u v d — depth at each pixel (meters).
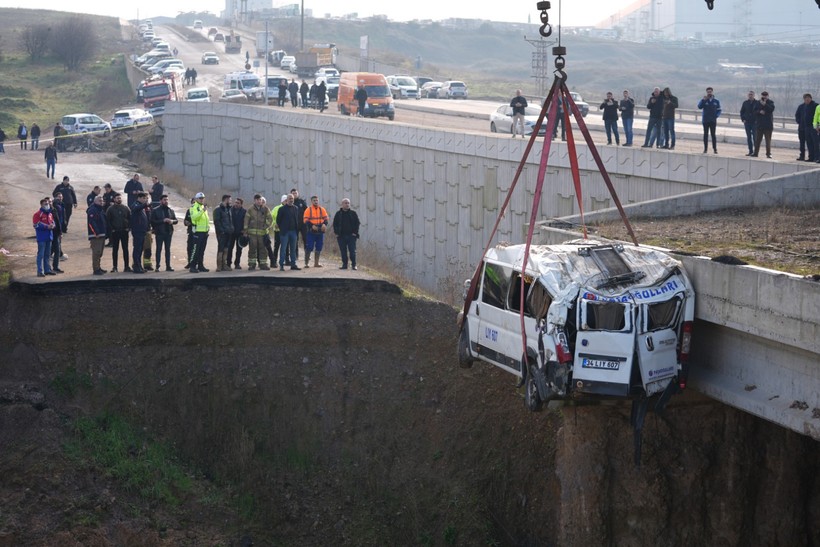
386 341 21.56
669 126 28.38
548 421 18.64
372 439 20.38
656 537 16.00
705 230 18.22
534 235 20.03
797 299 11.75
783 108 92.12
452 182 33.38
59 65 102.06
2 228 29.75
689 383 14.38
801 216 19.53
